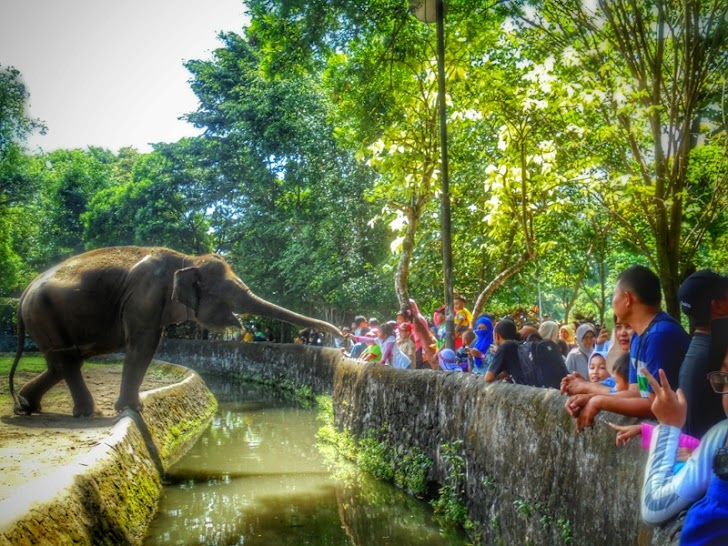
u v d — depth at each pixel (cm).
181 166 4228
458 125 1309
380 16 1207
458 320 1277
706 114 1223
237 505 987
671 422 331
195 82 4009
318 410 2069
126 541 776
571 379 460
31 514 576
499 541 739
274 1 1172
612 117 1166
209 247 4422
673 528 321
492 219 1174
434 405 1016
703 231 1146
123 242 4619
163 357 4397
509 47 1393
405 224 1389
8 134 4628
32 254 5828
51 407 1335
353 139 1429
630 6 1110
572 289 2922
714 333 328
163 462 1230
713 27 1051
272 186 3556
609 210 1179
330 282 2756
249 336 3688
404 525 886
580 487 550
